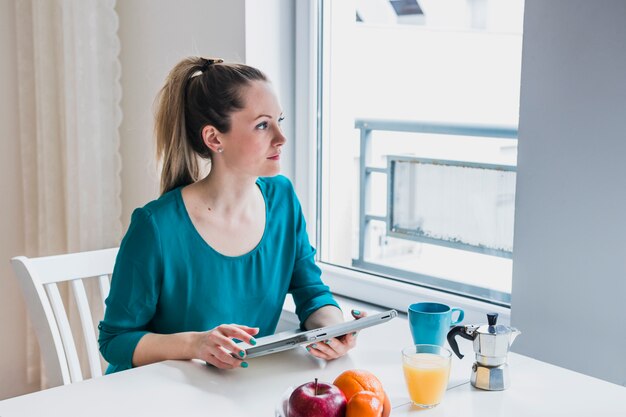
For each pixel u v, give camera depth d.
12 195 2.45
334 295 2.11
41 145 2.31
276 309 1.55
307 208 2.15
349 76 2.25
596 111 1.34
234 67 1.44
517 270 1.49
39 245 2.37
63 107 2.24
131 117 2.31
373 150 2.52
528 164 1.45
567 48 1.36
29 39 2.32
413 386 1.11
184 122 1.48
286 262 1.57
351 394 1.05
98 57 2.18
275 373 1.25
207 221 1.45
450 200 2.40
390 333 1.46
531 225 1.46
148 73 2.23
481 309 1.73
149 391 1.18
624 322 1.34
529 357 1.38
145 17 2.22
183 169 1.50
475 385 1.20
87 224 2.22
